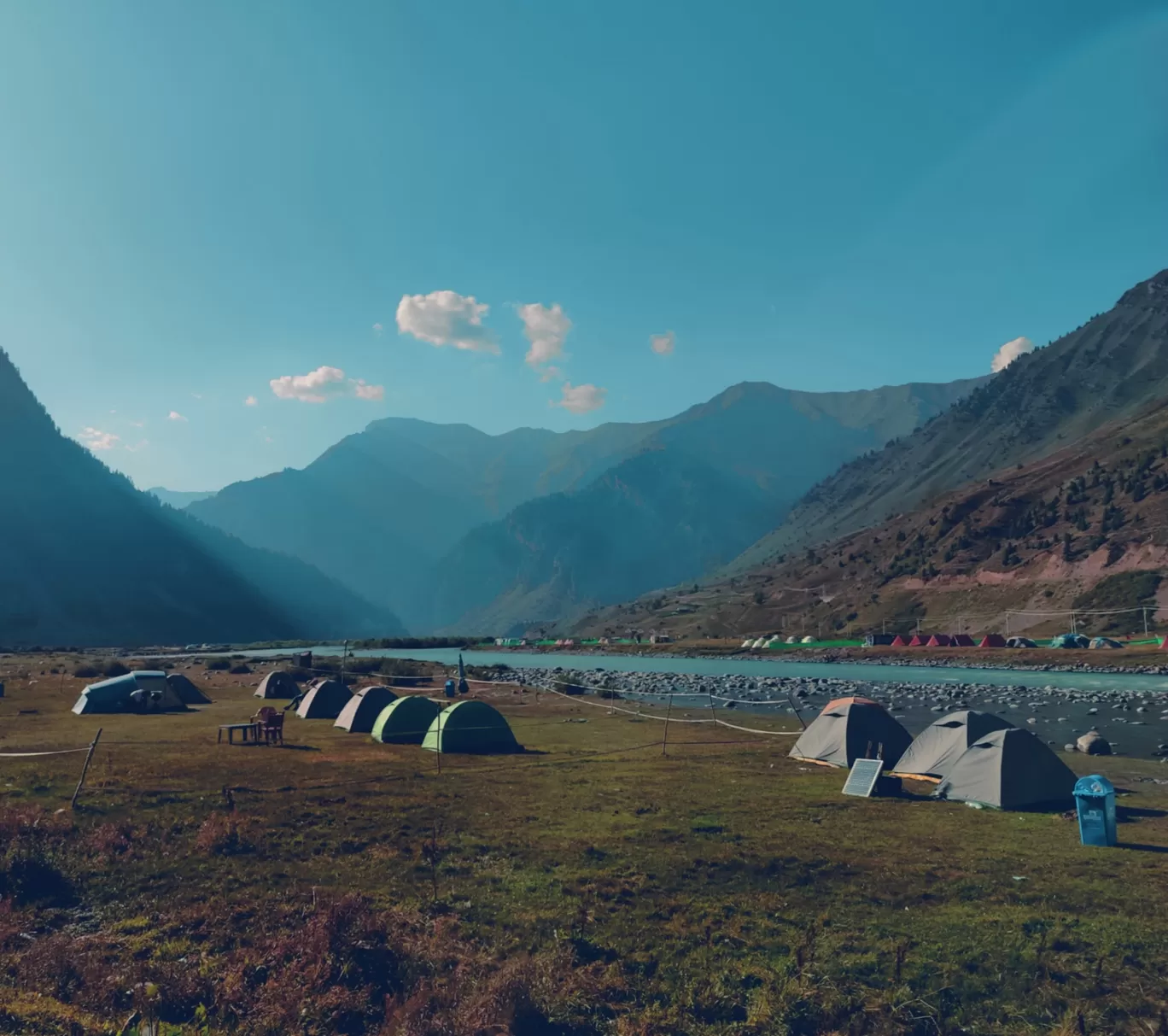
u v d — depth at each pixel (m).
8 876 12.94
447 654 170.75
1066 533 144.38
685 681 75.62
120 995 9.40
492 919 11.88
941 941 11.10
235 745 29.97
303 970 9.83
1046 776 20.14
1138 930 11.48
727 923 11.80
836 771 24.84
